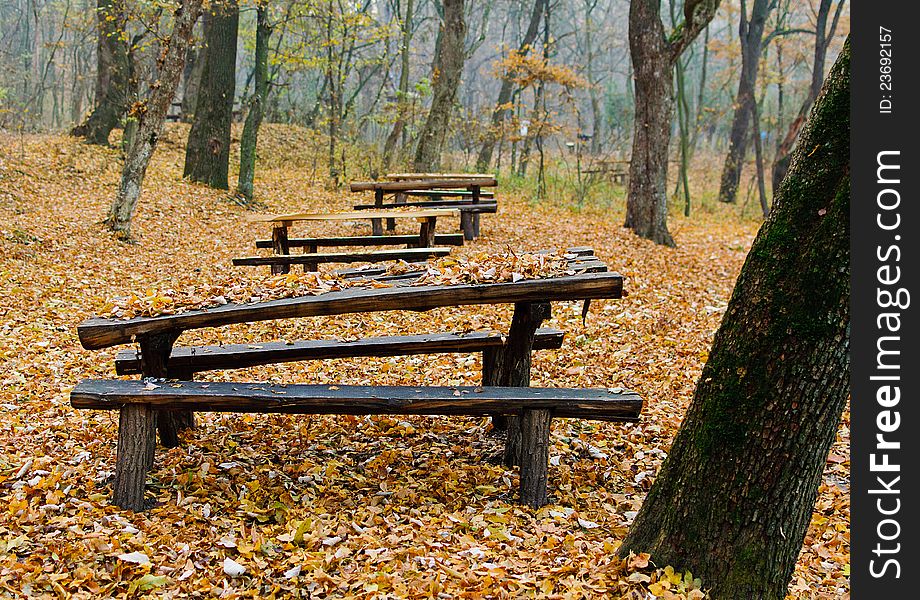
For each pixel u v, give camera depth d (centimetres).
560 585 323
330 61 2239
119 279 1025
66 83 3775
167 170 1914
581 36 4872
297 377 656
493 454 489
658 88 1550
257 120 1814
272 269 895
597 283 414
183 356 469
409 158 2234
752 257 301
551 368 708
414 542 365
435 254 884
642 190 1584
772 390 294
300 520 385
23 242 1107
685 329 871
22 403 574
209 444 488
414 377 662
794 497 302
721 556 308
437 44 2836
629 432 555
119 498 392
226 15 1777
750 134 3475
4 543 346
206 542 359
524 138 2258
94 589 319
